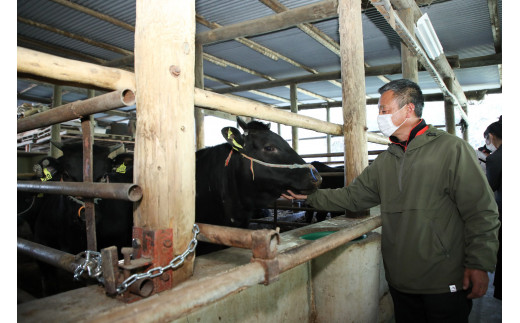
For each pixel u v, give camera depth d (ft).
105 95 3.31
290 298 6.22
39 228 9.46
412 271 5.25
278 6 15.38
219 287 2.78
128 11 15.65
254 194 8.59
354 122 8.12
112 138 24.68
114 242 7.98
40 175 8.66
